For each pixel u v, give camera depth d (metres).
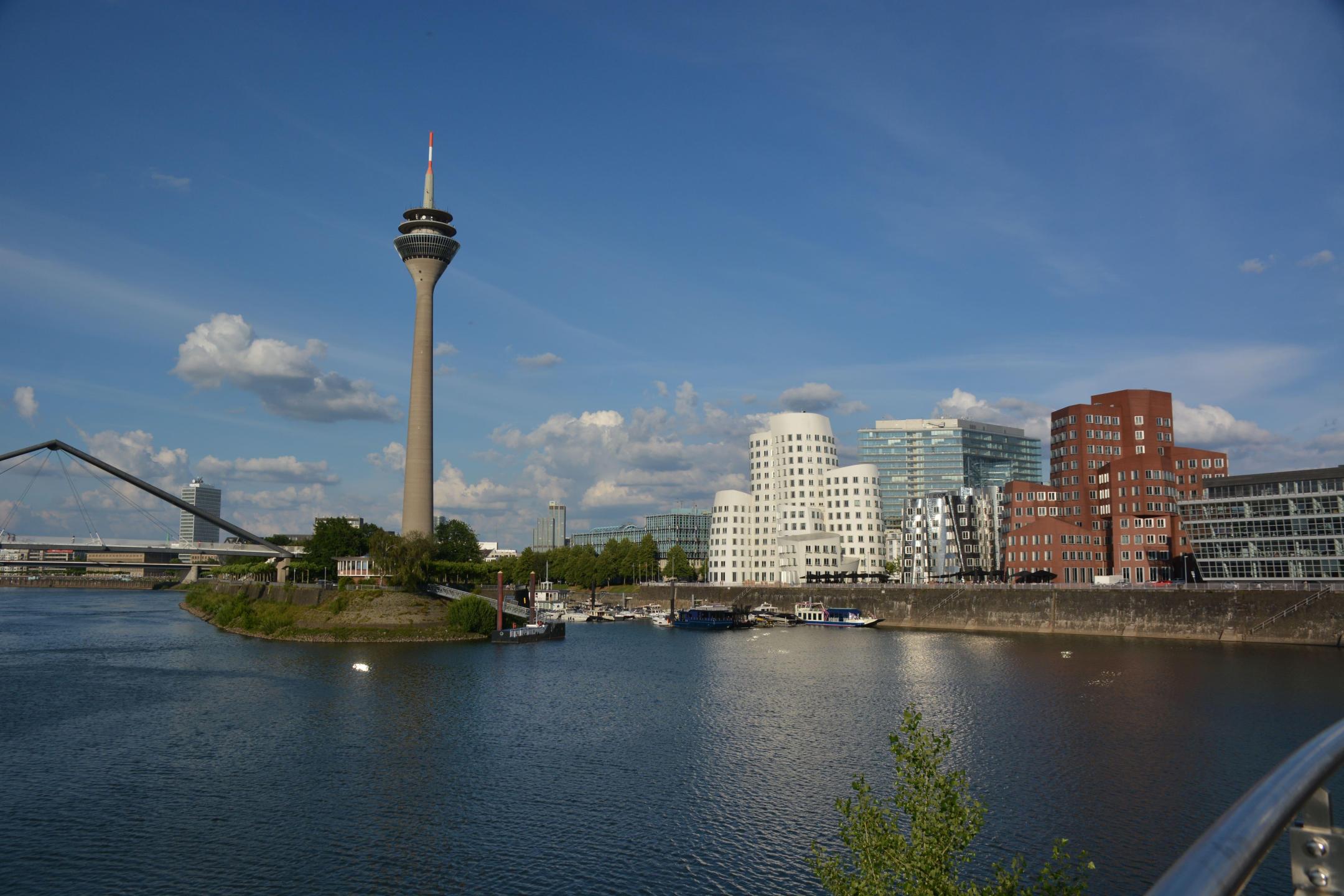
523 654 177.62
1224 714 107.56
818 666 157.38
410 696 123.56
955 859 41.62
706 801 76.19
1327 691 121.50
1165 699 117.19
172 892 58.75
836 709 115.19
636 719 109.12
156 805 74.81
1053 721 104.69
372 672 146.88
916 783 41.53
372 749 93.06
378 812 73.44
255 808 74.25
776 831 69.19
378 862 63.44
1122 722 103.75
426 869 62.25
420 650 182.50
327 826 70.25
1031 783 79.62
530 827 70.12
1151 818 70.56
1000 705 115.50
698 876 61.19
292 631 198.50
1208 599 188.62
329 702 118.69
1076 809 72.75
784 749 93.31
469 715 110.88
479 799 76.75
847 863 62.88
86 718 107.06
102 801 75.56
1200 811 72.12
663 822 71.19
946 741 42.75
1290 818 7.04
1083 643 189.62
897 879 40.56
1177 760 86.75
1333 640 171.38
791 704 119.19
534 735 99.62
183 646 182.00
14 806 74.50
